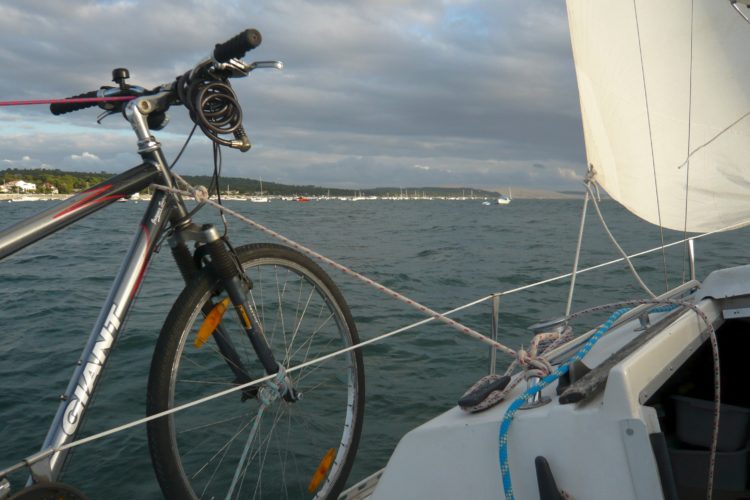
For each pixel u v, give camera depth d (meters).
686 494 1.37
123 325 1.63
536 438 1.16
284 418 2.71
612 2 2.44
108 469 3.21
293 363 3.22
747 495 1.36
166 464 1.54
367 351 5.46
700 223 2.60
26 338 5.83
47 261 11.91
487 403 1.34
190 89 1.78
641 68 2.52
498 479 1.22
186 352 3.63
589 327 5.77
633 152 2.56
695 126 2.55
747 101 2.48
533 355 1.49
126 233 18.66
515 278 10.20
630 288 8.30
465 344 5.70
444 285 9.52
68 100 1.71
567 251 14.59
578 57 2.40
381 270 11.27
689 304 1.45
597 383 1.13
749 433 1.36
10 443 3.50
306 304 1.99
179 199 1.79
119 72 1.82
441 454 1.29
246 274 1.79
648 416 1.09
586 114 2.44
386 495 1.35
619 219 30.67
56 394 4.26
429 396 4.39
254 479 2.57
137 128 1.75
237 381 1.85
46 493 1.32
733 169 2.56
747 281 1.76
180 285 8.27
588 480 1.10
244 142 1.88
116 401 4.05
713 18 2.45
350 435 1.99
